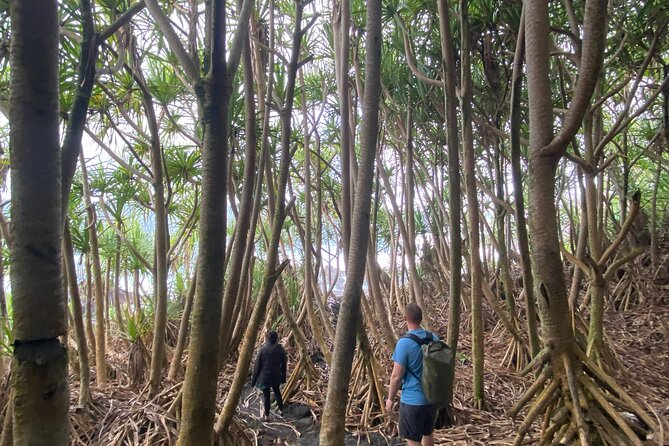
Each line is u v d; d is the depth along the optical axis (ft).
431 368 9.74
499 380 15.49
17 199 2.89
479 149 20.04
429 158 22.50
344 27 10.09
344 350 5.45
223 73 4.64
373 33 5.50
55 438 2.95
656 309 20.61
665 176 25.96
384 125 17.07
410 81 16.03
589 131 13.53
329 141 20.92
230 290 10.93
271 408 15.31
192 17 11.52
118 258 20.90
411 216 16.63
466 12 11.95
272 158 16.52
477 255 13.10
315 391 16.01
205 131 4.62
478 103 17.92
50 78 2.95
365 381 13.92
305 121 15.48
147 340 18.37
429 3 14.64
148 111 12.37
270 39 12.30
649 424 6.68
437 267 27.50
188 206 21.85
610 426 6.75
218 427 10.32
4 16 8.12
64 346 3.02
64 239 11.52
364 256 5.52
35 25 2.89
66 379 3.04
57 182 3.01
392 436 12.37
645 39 16.37
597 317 11.09
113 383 15.99
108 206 17.71
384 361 17.10
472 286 13.34
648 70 18.53
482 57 15.31
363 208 5.49
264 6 13.53
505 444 10.68
